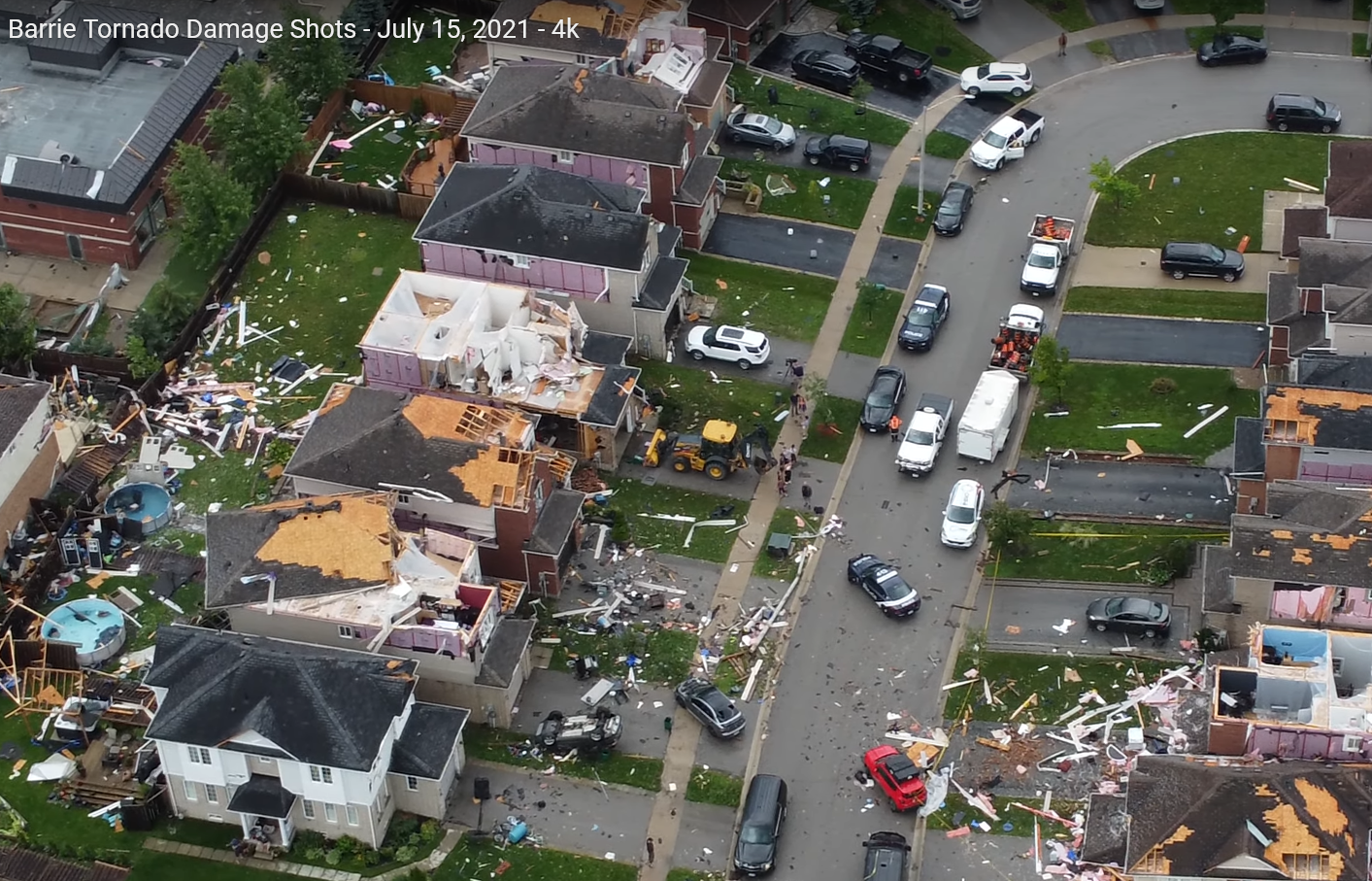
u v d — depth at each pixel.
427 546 94.94
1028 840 87.31
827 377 111.88
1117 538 101.12
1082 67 132.75
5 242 120.94
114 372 111.75
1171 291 115.94
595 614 98.81
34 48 127.25
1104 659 95.25
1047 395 109.75
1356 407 96.44
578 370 106.44
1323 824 80.06
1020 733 92.06
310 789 85.62
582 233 110.06
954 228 119.94
